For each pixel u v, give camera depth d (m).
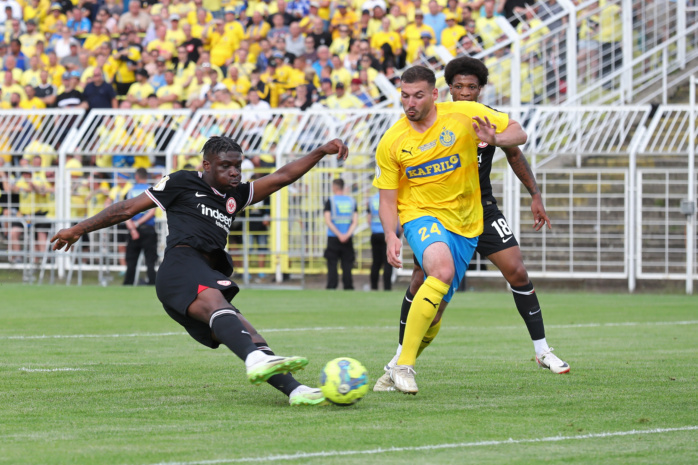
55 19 50.12
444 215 11.83
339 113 38.09
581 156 38.84
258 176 38.31
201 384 12.29
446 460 7.64
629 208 35.72
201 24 46.09
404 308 12.33
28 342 18.23
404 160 11.74
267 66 44.03
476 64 13.14
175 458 7.70
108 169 38.59
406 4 43.59
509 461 7.62
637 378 12.88
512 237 13.58
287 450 8.02
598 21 40.81
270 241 38.44
